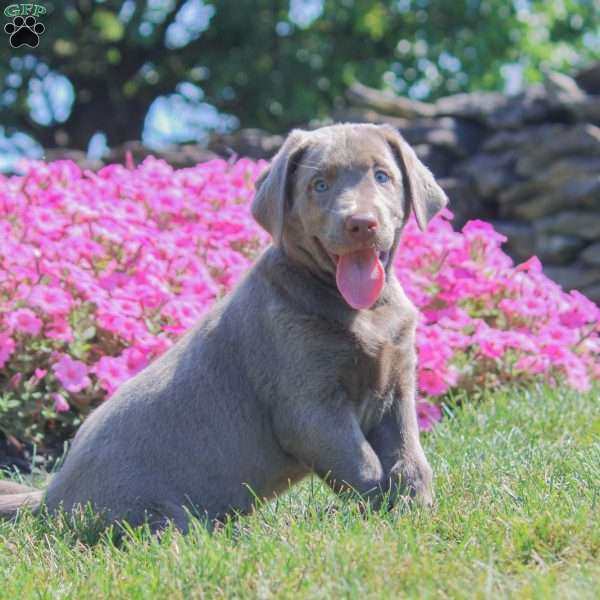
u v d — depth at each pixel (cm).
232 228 1019
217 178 1105
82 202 1034
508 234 1655
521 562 534
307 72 2955
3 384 903
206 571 537
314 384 634
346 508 620
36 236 964
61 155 1841
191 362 674
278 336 643
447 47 2950
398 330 655
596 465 689
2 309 894
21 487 743
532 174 1653
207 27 2978
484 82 2959
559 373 1018
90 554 602
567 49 3172
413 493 639
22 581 566
